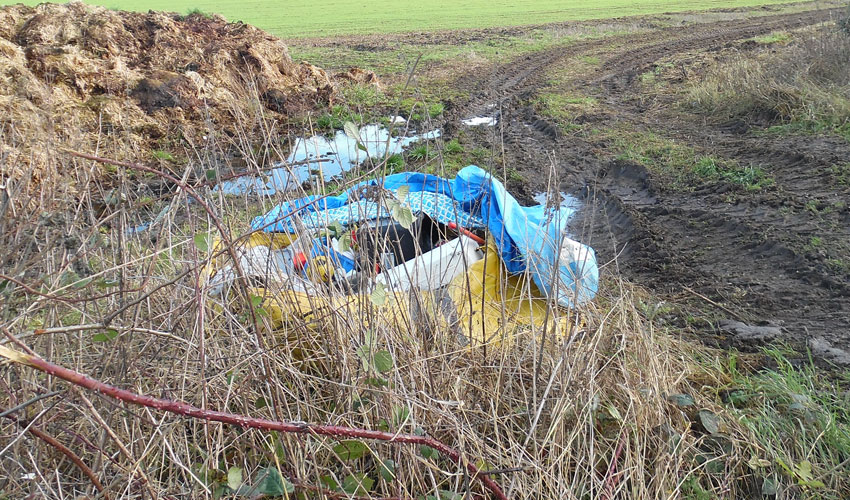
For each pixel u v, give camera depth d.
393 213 3.41
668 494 3.40
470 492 3.00
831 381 4.70
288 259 4.15
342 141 11.91
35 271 3.00
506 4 41.91
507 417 3.43
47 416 2.93
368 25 33.94
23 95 9.96
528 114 14.70
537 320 4.32
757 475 3.69
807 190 8.55
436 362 3.68
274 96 15.04
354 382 3.26
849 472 3.72
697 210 8.38
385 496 3.08
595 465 3.45
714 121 12.69
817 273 6.38
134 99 13.20
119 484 2.75
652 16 33.94
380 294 3.25
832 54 13.30
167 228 3.68
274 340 3.46
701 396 4.31
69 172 3.64
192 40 15.98
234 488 2.57
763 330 5.52
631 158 10.72
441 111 14.38
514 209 4.85
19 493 2.71
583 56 22.70
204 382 2.72
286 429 2.20
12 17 14.70
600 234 8.37
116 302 3.24
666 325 5.73
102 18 15.20
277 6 43.12
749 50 21.59
